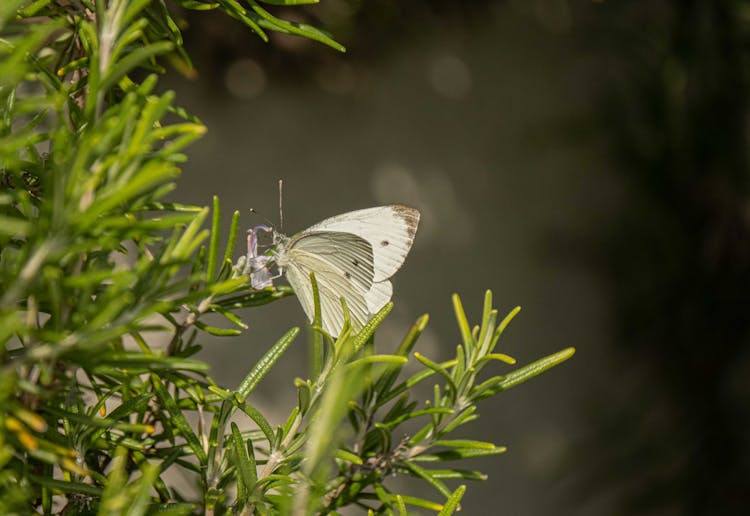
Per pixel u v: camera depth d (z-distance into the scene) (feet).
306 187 10.03
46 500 4.21
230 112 9.87
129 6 4.16
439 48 10.98
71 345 4.10
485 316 4.31
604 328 10.85
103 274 4.10
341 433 4.06
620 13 10.79
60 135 4.11
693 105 10.14
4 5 4.10
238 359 8.86
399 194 10.46
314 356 4.24
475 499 9.81
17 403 4.13
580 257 10.96
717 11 9.52
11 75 4.08
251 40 9.71
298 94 10.20
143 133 4.09
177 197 9.48
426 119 10.80
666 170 10.43
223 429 4.26
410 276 10.27
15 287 4.09
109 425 4.16
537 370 4.31
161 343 6.51
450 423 4.32
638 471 10.07
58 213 4.09
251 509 4.22
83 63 4.24
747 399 10.62
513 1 11.43
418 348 9.90
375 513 4.30
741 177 10.23
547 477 10.09
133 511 4.10
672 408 10.60
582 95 11.28
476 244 10.68
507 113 11.18
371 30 10.36
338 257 4.57
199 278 4.14
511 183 11.02
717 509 10.11
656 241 10.78
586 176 11.21
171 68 9.39
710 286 10.66
